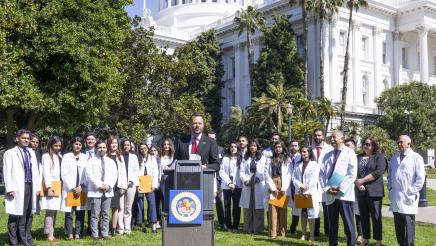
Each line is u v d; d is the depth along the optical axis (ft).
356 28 167.63
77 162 36.94
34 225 43.80
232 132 149.38
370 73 172.45
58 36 70.49
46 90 73.10
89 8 77.51
